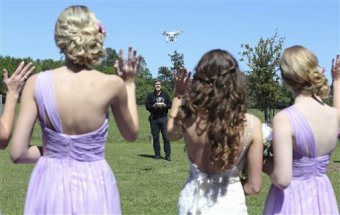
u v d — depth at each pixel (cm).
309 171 357
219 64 338
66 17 329
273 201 365
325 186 362
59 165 335
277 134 346
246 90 343
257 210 716
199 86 339
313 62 354
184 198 360
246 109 342
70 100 328
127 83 362
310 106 355
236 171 351
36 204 336
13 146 333
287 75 358
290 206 357
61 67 340
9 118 346
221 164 341
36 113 335
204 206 350
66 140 331
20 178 1023
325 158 362
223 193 350
